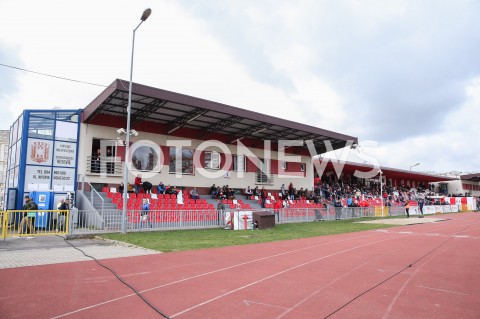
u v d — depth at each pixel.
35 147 21.30
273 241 15.55
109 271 8.86
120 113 24.09
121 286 7.41
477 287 7.59
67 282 7.69
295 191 35.56
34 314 5.65
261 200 29.50
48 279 7.93
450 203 51.66
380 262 10.51
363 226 24.23
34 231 15.50
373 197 45.84
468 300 6.62
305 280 8.09
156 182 26.20
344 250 12.95
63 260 10.30
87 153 23.09
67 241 14.59
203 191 28.97
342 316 5.69
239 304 6.27
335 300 6.55
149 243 13.92
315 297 6.73
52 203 20.59
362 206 35.53
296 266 9.75
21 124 21.84
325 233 19.25
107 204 21.14
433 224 27.31
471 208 52.72
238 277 8.34
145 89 20.17
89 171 23.02
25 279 7.91
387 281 8.08
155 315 5.66
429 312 5.93
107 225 17.52
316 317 5.63
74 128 22.86
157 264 9.86
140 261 10.30
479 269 9.58
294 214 26.23
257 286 7.51
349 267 9.68
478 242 15.71
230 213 21.33
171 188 25.95
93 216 16.81
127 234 16.78
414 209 40.25
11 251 11.78
